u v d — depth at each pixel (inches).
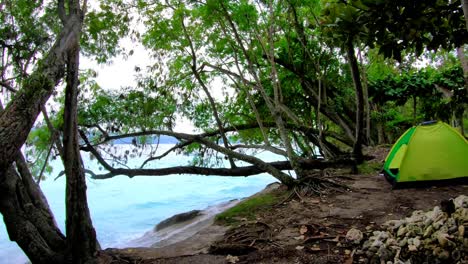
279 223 215.3
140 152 407.5
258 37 406.0
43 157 314.8
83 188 168.9
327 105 503.2
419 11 146.0
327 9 160.6
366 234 172.6
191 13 373.1
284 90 547.8
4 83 192.9
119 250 190.2
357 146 355.3
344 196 262.2
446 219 145.2
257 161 328.8
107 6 296.2
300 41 468.8
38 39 210.8
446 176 254.7
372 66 657.6
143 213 645.3
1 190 161.2
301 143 564.7
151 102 389.4
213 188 941.2
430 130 265.9
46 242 171.2
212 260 170.7
